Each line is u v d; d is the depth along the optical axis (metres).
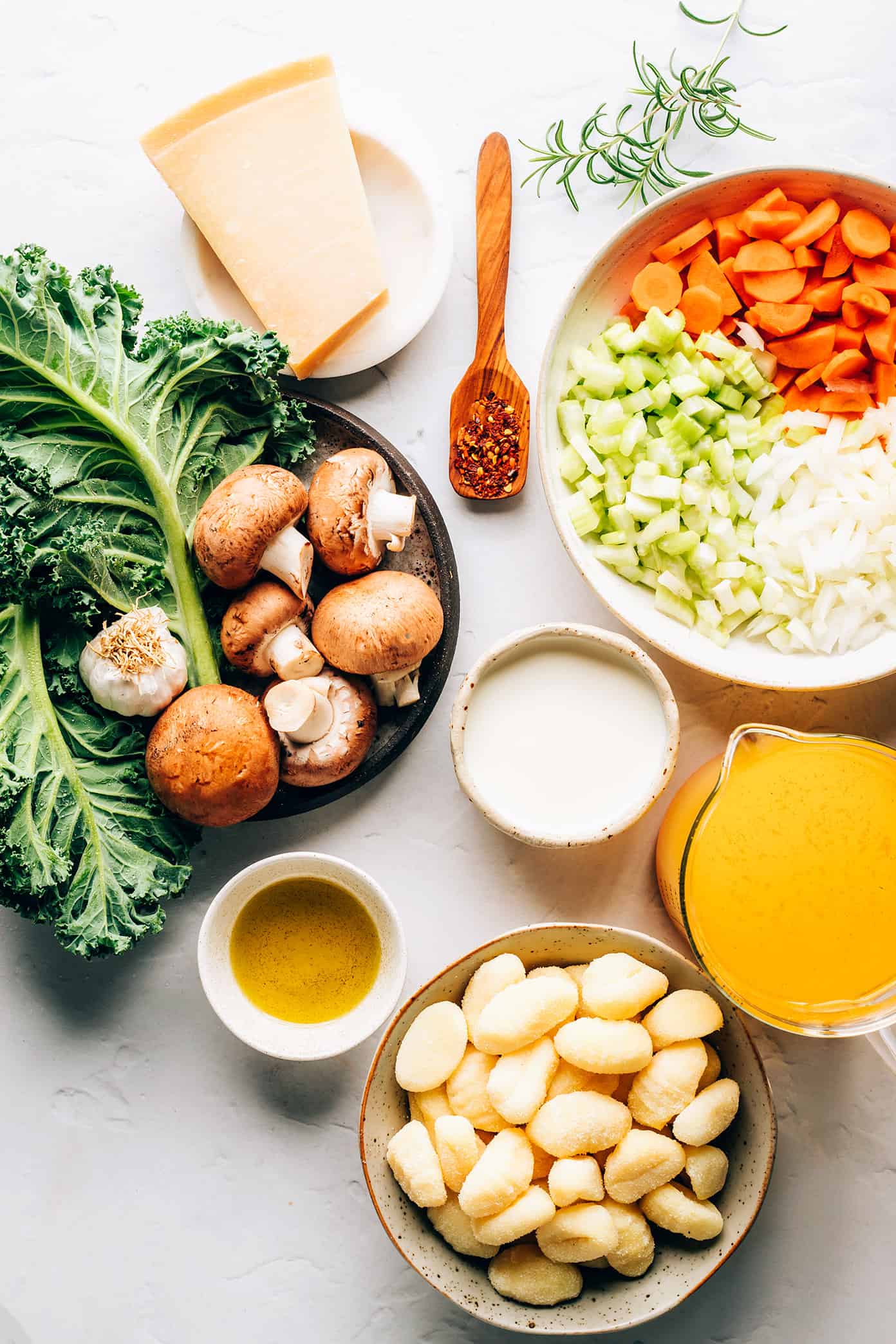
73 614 1.21
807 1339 1.40
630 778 1.29
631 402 1.28
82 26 1.38
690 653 1.28
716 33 1.37
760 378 1.29
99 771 1.26
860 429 1.28
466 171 1.39
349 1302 1.40
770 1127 1.18
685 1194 1.20
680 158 1.39
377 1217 1.40
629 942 1.22
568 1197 1.15
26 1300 1.41
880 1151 1.41
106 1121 1.42
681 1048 1.19
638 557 1.32
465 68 1.38
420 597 1.25
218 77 1.38
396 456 1.32
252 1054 1.41
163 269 1.39
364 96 1.37
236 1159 1.41
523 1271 1.18
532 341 1.40
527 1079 1.18
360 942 1.34
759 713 1.44
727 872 1.24
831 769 1.24
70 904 1.23
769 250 1.25
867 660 1.28
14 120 1.38
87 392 1.20
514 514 1.41
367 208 1.27
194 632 1.29
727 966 1.25
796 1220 1.41
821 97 1.38
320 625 1.26
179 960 1.42
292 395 1.32
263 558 1.25
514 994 1.19
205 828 1.41
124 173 1.39
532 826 1.28
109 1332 1.41
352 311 1.28
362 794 1.41
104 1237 1.41
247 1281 1.41
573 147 1.38
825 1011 1.23
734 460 1.31
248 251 1.27
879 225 1.23
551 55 1.38
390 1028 1.20
